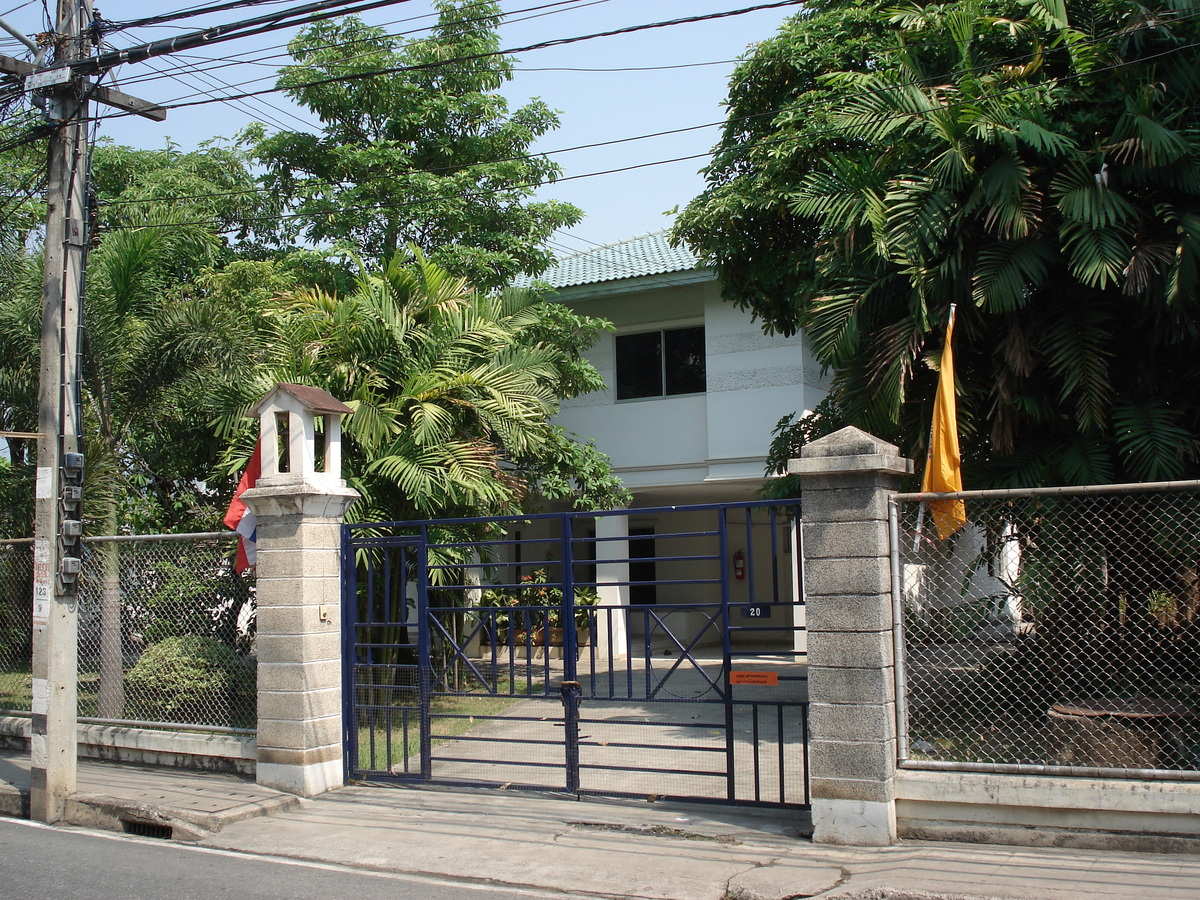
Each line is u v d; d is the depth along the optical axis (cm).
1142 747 709
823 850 662
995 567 968
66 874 659
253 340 1201
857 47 1250
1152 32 866
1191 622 820
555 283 1833
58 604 838
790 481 1227
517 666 1675
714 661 1742
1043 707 855
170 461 1322
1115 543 838
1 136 1509
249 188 1712
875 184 936
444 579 1252
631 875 632
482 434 1291
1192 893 536
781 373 1677
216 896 609
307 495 869
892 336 891
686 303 1794
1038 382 904
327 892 616
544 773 955
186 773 925
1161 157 792
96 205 917
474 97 1620
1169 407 868
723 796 862
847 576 678
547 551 2086
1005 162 835
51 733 824
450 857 682
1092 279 791
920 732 799
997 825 645
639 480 1802
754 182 1234
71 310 849
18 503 1214
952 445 708
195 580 1012
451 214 1580
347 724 906
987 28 941
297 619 870
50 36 884
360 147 1655
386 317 1227
